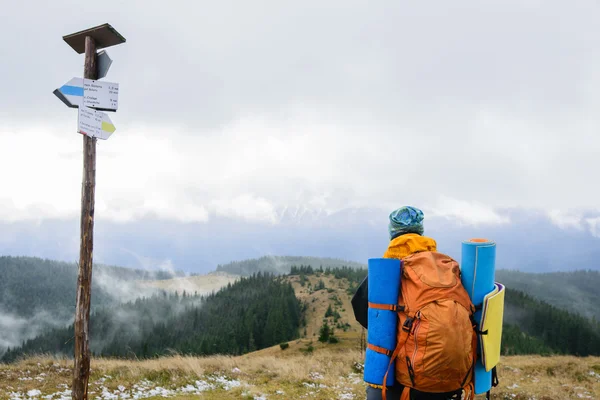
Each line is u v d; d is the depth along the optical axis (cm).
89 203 552
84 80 559
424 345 288
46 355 1165
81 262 544
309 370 1306
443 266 320
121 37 579
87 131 555
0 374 904
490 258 325
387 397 322
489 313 315
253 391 948
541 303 14362
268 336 13000
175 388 935
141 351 11325
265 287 18988
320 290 18975
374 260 322
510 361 2016
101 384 903
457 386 300
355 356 1590
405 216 356
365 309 354
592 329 12006
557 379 1503
